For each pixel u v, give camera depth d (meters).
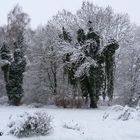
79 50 32.88
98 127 13.12
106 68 32.38
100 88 32.91
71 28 36.25
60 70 38.72
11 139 10.94
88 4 36.16
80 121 15.38
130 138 11.21
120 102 39.78
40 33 41.62
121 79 40.34
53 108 31.61
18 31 53.72
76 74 31.97
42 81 40.44
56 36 38.41
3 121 15.28
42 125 11.55
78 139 10.99
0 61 38.91
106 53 32.22
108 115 16.38
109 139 11.02
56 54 37.00
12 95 37.78
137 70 39.62
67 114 21.58
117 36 37.00
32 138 11.07
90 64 31.91
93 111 25.70
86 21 35.34
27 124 11.37
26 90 40.94
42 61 40.16
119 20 36.44
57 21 39.47
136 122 13.95
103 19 34.94
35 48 40.84
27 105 37.06
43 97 40.06
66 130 12.30
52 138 11.06
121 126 13.16
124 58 40.44
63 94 33.22
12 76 37.84
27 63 41.81
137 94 39.28
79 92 33.03
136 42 40.88
